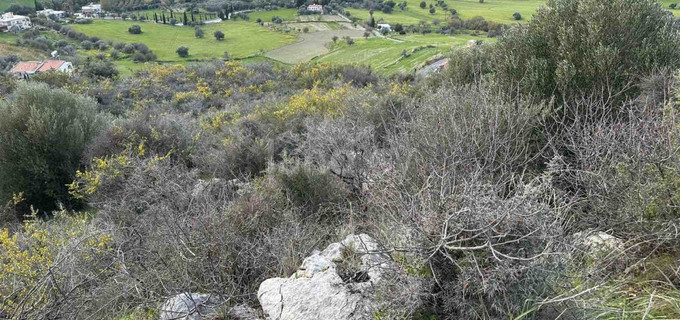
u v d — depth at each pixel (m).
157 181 6.39
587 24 5.27
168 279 3.68
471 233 2.14
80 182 7.50
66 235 5.03
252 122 9.05
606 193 3.07
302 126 8.48
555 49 5.52
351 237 3.26
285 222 4.31
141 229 5.18
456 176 2.81
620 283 2.39
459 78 8.05
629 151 3.13
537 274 2.05
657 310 2.24
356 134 5.95
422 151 4.11
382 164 3.58
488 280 1.94
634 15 5.18
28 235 5.22
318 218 4.69
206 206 4.90
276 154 7.63
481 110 4.05
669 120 3.17
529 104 4.56
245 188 5.28
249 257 3.78
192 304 3.04
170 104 16.33
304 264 3.11
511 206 2.15
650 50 4.83
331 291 2.62
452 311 2.23
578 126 3.85
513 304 2.09
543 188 2.57
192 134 9.39
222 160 7.44
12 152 8.41
